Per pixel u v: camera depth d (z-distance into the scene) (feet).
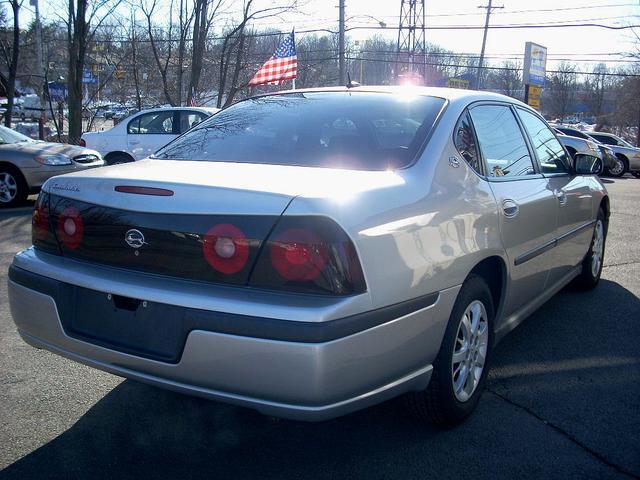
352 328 7.85
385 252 8.36
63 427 10.49
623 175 78.23
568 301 17.87
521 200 12.02
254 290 8.00
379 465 9.50
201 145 11.51
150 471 9.29
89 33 68.90
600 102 211.41
